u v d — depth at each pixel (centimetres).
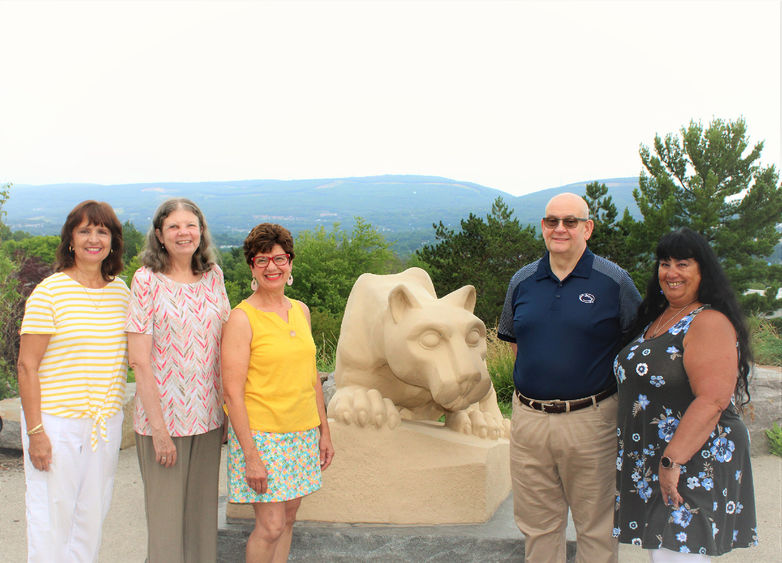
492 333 885
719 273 230
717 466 224
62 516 253
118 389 263
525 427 278
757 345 807
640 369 236
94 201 262
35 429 245
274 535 260
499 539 318
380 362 357
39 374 252
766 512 420
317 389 287
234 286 2336
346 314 382
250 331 255
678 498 222
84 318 254
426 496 336
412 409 387
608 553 273
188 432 259
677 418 232
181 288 260
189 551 271
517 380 284
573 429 267
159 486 258
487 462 337
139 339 252
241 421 249
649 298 253
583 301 267
